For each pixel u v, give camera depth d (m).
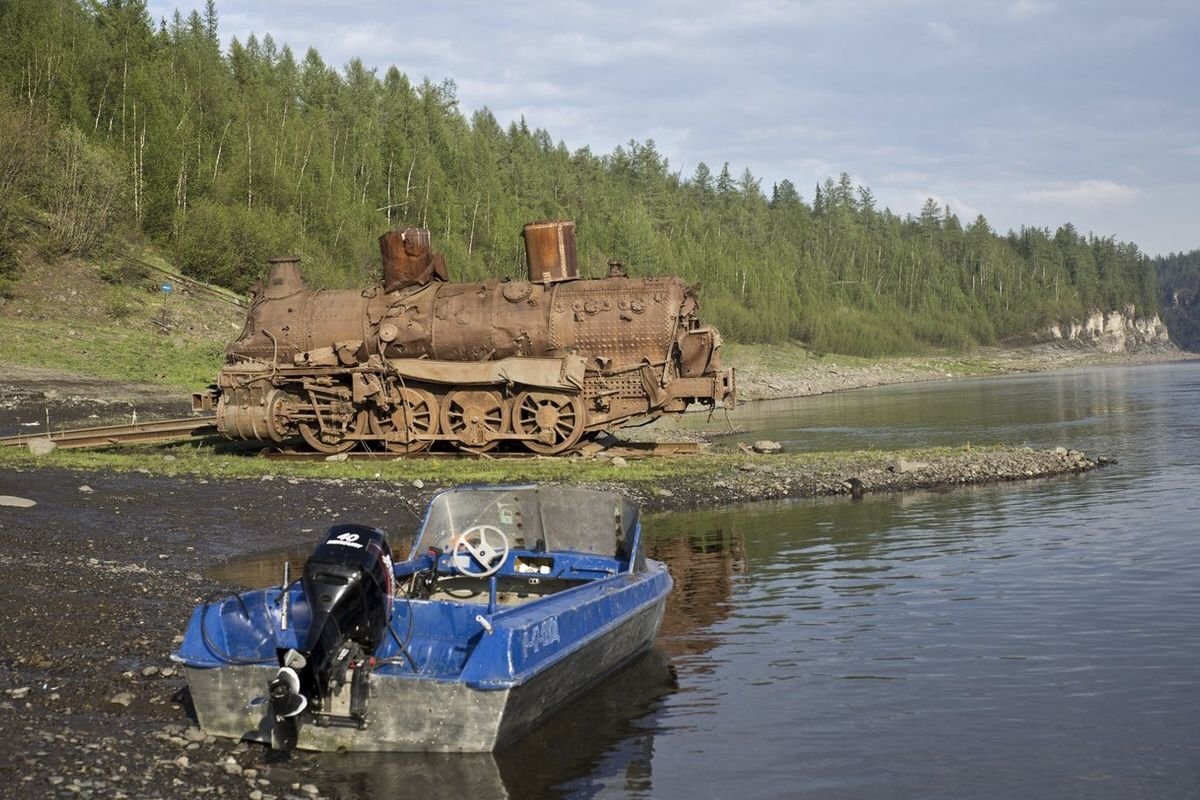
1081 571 15.45
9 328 45.94
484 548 11.26
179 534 17.39
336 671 8.10
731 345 112.56
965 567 15.92
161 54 81.81
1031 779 8.05
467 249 97.75
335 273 70.69
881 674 10.66
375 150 96.19
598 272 105.88
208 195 69.69
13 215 53.53
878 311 162.25
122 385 40.72
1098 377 107.81
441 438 27.58
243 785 7.62
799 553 17.23
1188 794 7.75
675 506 22.09
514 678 8.28
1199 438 36.88
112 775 7.52
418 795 7.68
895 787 7.93
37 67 67.69
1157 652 11.23
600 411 27.62
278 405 27.75
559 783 7.95
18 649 10.35
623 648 10.79
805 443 37.59
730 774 8.17
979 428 43.34
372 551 8.47
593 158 154.75
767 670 10.86
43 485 20.22
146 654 10.53
